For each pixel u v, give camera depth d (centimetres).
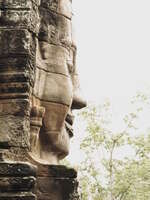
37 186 1072
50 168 1084
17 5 1069
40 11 1149
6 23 1063
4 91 1043
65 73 1150
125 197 2541
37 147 1118
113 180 2558
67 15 1177
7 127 1030
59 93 1134
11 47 1052
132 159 2602
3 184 1000
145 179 2536
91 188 2569
